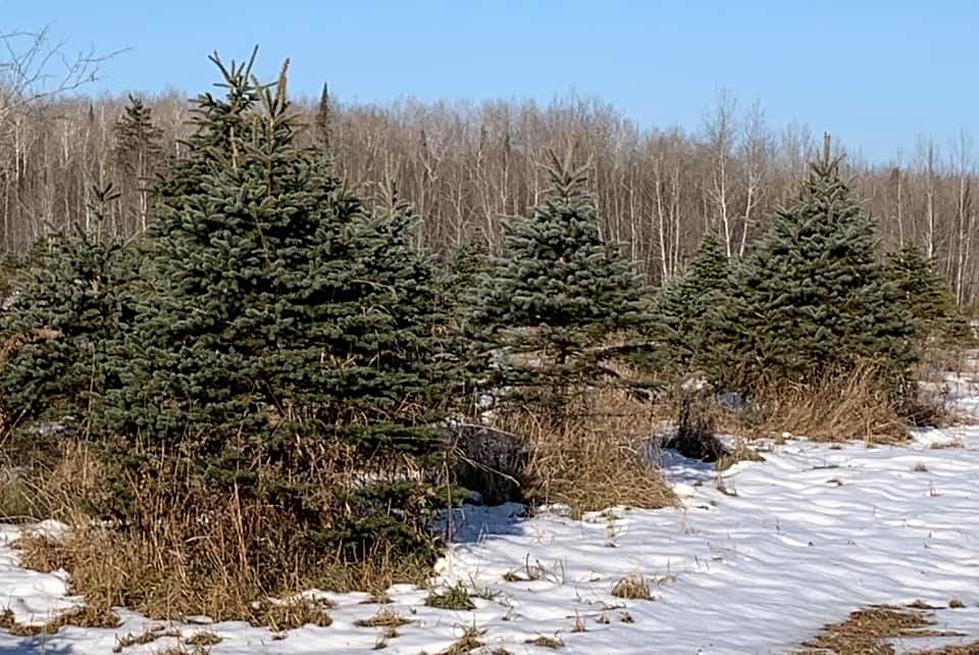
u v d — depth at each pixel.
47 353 10.20
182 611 6.95
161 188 11.43
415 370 8.11
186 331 7.49
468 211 55.12
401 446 7.84
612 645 6.43
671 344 15.57
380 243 8.43
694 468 12.44
